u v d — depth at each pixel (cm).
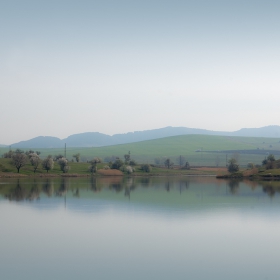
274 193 9575
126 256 3928
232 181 14550
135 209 6794
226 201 7912
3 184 12425
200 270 3531
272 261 3791
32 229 5153
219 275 3409
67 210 6712
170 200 8106
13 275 3403
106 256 3934
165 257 3903
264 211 6562
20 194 9225
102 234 4850
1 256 3941
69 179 15800
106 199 8262
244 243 4428
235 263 3728
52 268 3578
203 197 8656
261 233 4903
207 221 5650
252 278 3338
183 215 6169
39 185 12056
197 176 19775
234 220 5731
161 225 5375
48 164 18975
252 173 16900
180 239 4600
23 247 4262
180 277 3356
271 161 17788
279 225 5375
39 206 7206
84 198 8450
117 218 5916
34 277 3356
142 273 3450
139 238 4638
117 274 3422
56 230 5081
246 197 8681
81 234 4853
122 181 14600
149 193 9606
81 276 3375
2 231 5044
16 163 17950
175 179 16400
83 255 3962
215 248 4219
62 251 4106
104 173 19950
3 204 7481
